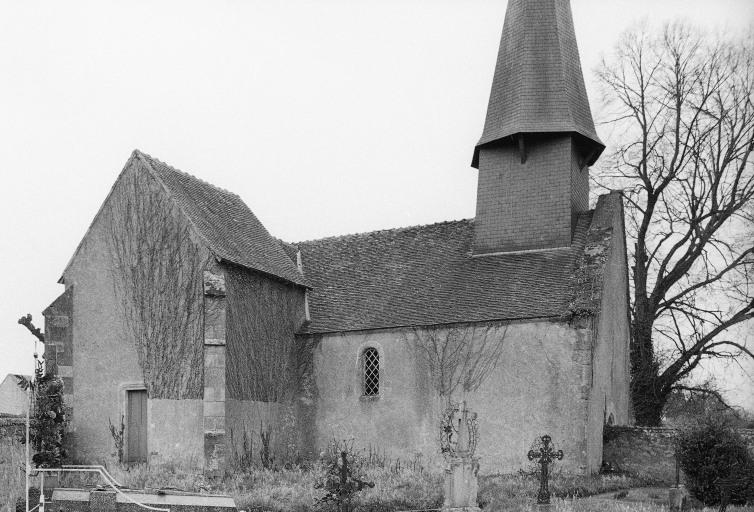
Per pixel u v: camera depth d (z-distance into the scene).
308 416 27.17
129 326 24.78
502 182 27.91
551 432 23.34
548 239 26.73
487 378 24.47
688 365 33.19
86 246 25.70
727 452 18.22
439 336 25.45
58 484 19.97
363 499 18.36
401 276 28.42
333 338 27.27
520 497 19.02
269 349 26.22
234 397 24.28
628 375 29.84
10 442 18.03
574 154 27.58
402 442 25.48
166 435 23.73
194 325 23.89
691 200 33.59
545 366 23.75
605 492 21.11
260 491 19.55
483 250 27.80
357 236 31.31
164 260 24.53
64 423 24.59
